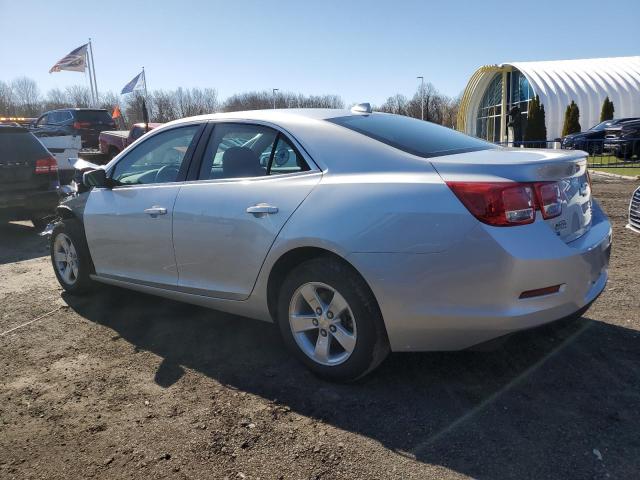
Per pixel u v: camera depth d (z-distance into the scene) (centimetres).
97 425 284
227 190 350
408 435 265
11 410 302
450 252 268
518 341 363
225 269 351
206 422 283
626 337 364
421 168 289
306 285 312
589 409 282
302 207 310
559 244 274
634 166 1580
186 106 6353
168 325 421
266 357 359
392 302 282
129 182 434
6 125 796
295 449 258
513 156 301
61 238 493
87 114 2153
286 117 351
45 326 427
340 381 314
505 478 232
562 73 3141
